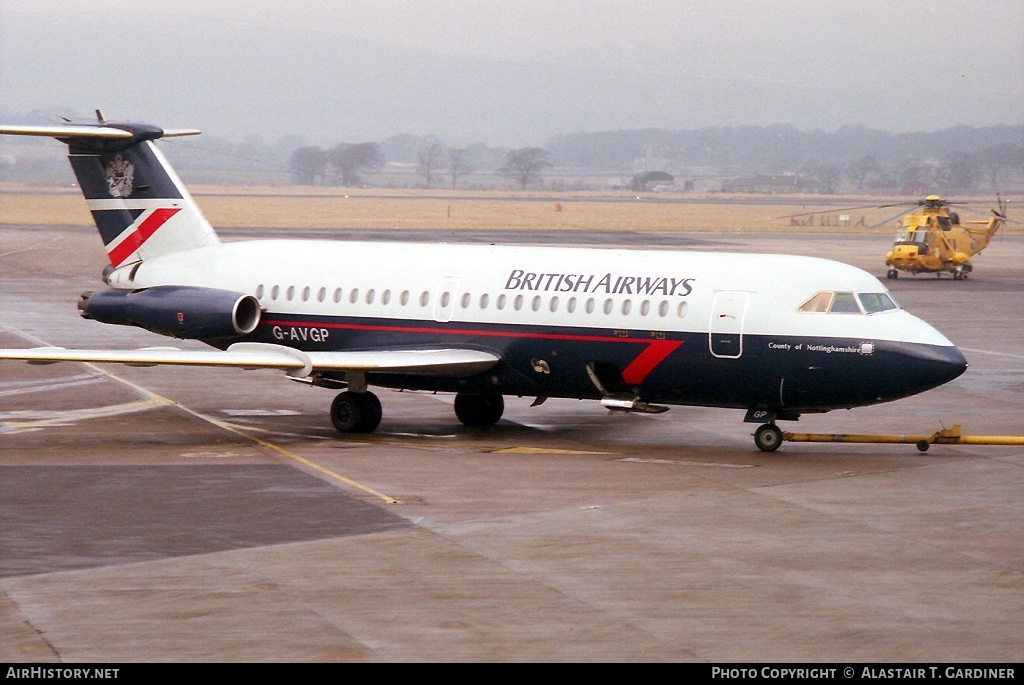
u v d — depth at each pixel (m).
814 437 70.75
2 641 38.38
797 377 68.56
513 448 71.69
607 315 72.69
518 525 52.84
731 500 57.91
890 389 67.44
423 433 77.06
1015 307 155.50
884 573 46.34
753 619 41.03
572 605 42.31
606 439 75.19
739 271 71.38
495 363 75.25
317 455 68.88
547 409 86.31
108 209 87.56
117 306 84.69
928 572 46.53
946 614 41.69
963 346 120.62
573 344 73.50
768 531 52.28
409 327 78.38
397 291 79.12
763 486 61.09
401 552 48.59
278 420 81.31
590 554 48.50
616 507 56.25
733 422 81.50
